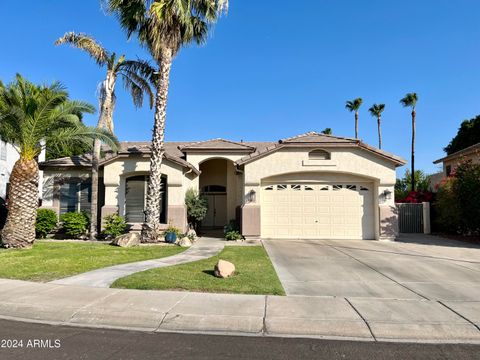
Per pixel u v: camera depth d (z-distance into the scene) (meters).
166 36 14.87
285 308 6.51
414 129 38.38
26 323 6.00
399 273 9.73
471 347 5.14
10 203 13.41
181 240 14.88
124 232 17.39
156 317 6.09
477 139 34.38
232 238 16.92
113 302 6.75
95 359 4.55
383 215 16.95
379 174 17.06
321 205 17.53
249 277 8.85
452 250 13.95
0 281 8.34
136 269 9.69
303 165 17.19
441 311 6.43
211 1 15.23
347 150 17.22
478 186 16.83
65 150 15.27
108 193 17.55
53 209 18.53
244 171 17.34
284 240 16.97
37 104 13.02
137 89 18.03
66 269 9.59
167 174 17.48
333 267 10.53
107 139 15.29
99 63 16.92
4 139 14.26
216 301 6.87
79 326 5.88
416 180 37.22
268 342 5.24
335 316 6.14
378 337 5.50
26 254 11.88
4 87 13.16
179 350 4.90
